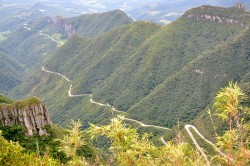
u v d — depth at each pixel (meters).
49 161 13.31
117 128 10.94
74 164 11.95
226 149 10.13
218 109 10.59
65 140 12.17
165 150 11.08
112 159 11.44
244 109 10.46
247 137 10.03
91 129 11.12
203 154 10.48
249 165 9.92
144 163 10.98
